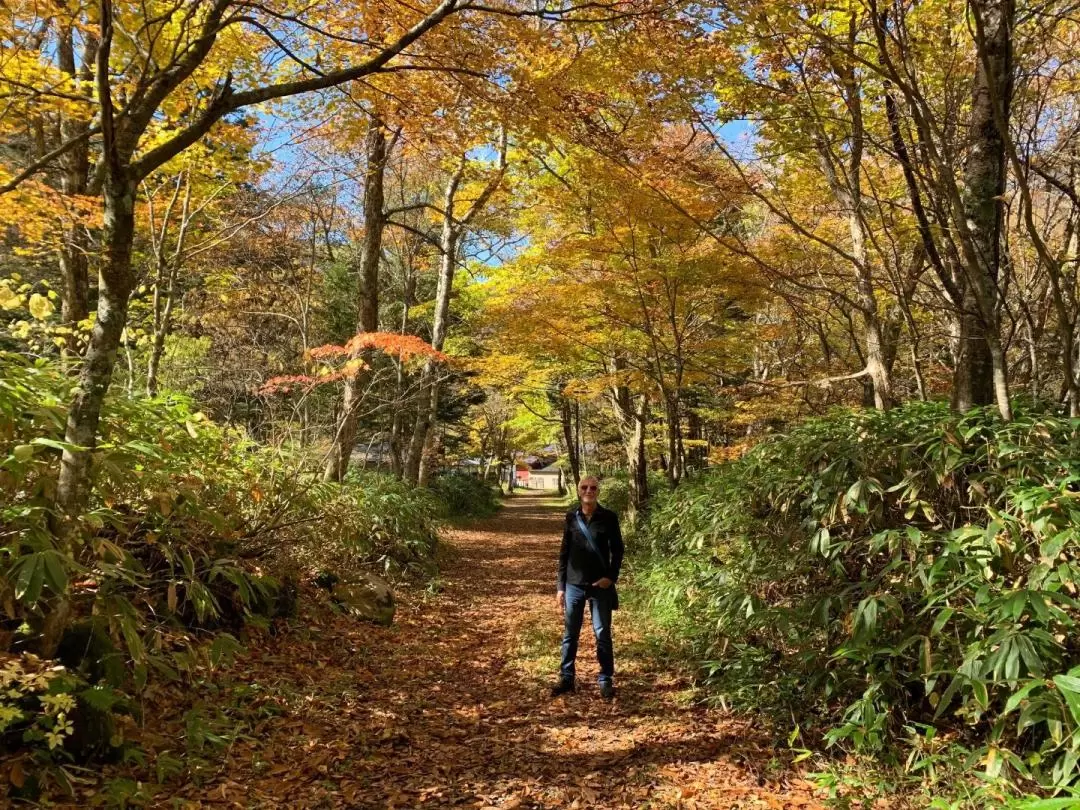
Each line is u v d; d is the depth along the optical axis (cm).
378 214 979
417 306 1636
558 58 487
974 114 425
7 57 486
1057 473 326
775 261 884
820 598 384
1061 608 292
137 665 287
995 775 248
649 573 804
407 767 352
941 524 373
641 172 635
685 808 303
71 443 281
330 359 1052
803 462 456
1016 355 731
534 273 1157
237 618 486
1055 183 438
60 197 597
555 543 1567
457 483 2234
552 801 315
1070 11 408
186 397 452
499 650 593
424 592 817
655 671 513
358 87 515
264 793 307
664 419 1508
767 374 1488
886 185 732
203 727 338
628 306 953
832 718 365
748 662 427
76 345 499
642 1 429
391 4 431
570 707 445
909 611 340
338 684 457
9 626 290
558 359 1153
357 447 2208
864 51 571
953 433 362
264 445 645
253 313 1370
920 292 739
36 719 263
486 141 547
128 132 304
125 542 374
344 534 636
